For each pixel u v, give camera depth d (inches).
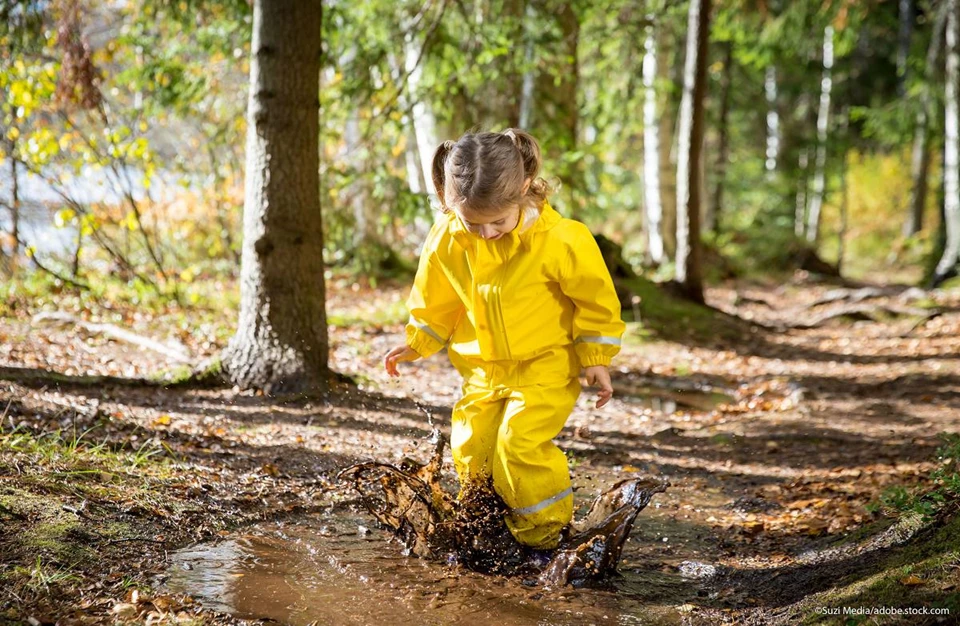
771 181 1161.4
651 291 532.7
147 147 421.7
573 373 141.2
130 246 509.7
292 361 258.7
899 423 269.3
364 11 422.0
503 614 123.3
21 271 413.7
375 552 143.9
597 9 579.2
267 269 259.8
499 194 125.0
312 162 261.7
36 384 234.1
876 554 136.9
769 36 701.3
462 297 139.9
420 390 290.8
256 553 139.3
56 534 130.1
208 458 185.8
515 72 483.8
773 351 440.8
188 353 310.8
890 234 1227.2
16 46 362.0
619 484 150.2
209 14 414.0
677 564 149.0
